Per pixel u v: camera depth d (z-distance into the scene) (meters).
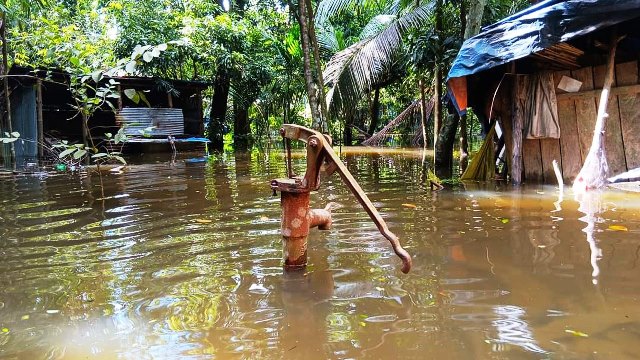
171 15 16.77
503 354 1.71
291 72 19.41
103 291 2.46
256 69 17.66
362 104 21.95
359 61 10.14
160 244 3.34
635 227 3.56
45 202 5.23
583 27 5.39
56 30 12.48
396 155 12.09
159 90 15.67
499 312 2.07
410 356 1.71
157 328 2.01
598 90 6.08
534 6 6.11
